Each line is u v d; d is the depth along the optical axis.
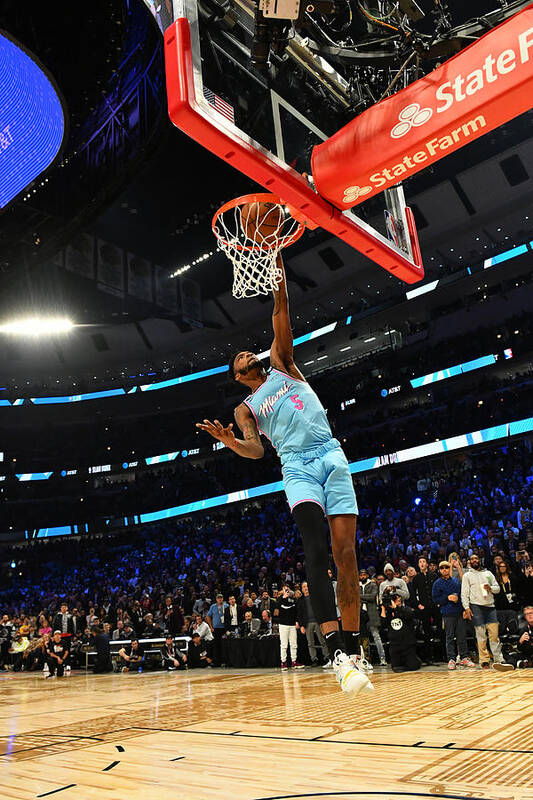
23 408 33.56
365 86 5.17
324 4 4.42
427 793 1.82
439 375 25.38
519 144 23.11
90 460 33.44
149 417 34.81
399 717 3.70
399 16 4.96
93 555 29.81
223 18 4.16
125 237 27.16
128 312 28.75
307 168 4.05
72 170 15.27
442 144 3.39
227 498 28.34
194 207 25.02
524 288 25.33
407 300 27.23
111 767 2.56
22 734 3.98
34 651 15.62
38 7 8.84
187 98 3.26
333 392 29.06
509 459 20.08
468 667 8.16
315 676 8.26
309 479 2.28
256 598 12.82
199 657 12.66
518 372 23.91
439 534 16.19
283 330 2.64
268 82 4.38
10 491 32.25
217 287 31.89
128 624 14.18
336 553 2.24
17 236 15.68
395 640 8.40
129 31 12.59
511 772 2.05
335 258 28.69
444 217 26.31
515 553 12.32
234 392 32.97
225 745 3.01
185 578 20.11
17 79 10.43
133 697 6.68
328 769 2.27
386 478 25.66
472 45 3.30
